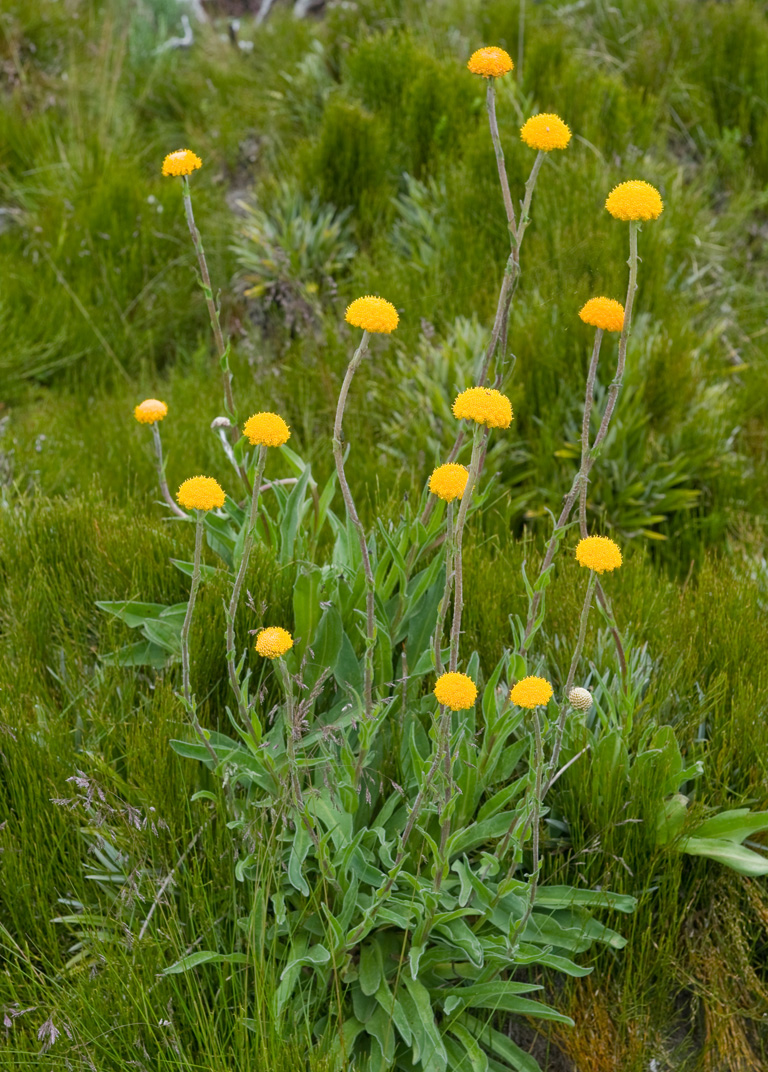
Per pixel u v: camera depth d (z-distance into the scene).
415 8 5.55
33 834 1.93
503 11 5.36
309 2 6.57
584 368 3.32
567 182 4.05
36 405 3.62
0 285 3.92
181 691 2.13
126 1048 1.65
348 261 4.16
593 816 1.98
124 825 1.90
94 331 3.83
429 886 1.73
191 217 1.99
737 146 4.72
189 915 1.81
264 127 5.04
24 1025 1.73
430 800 1.77
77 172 4.50
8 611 2.44
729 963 1.97
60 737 2.06
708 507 3.24
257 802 1.81
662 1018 1.92
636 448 3.24
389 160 4.45
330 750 1.90
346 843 1.75
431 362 3.41
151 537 2.46
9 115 4.79
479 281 3.77
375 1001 1.80
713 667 2.33
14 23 5.33
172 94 5.38
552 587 2.46
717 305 4.09
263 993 1.62
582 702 1.57
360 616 2.08
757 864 1.90
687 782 2.13
